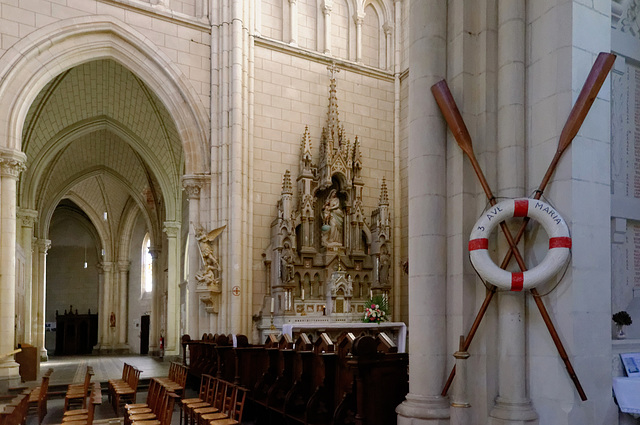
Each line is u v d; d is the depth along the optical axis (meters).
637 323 7.01
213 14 16.30
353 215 17.25
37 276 24.48
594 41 6.39
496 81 6.89
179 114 15.86
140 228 30.50
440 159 7.02
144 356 26.22
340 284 16.09
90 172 26.36
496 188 6.73
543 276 5.91
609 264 6.23
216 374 11.32
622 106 7.41
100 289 31.08
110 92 20.00
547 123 6.37
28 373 15.05
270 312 15.62
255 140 16.56
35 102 18.72
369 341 6.57
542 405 6.09
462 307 6.58
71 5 14.38
